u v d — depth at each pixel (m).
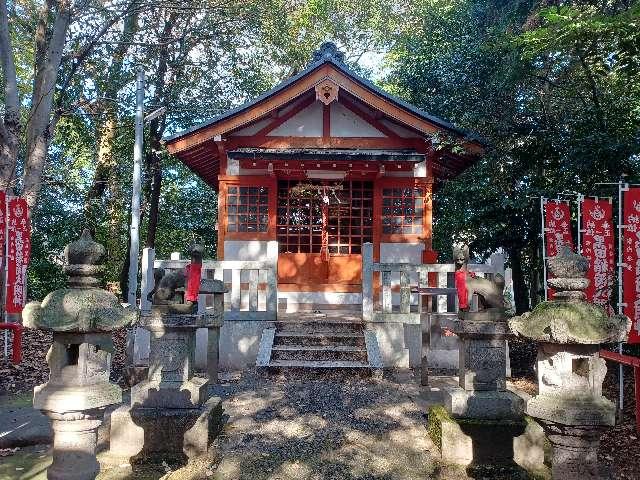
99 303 3.43
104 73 14.30
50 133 10.27
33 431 5.64
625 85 9.72
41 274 15.99
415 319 8.35
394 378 7.30
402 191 11.34
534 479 4.48
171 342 5.06
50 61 9.95
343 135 11.33
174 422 4.84
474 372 4.89
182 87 16.00
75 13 10.09
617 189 8.62
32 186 9.93
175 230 20.03
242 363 8.23
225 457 4.58
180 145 10.64
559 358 3.45
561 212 8.07
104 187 16.42
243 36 15.52
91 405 3.32
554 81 11.49
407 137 11.30
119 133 15.90
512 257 13.09
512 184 11.98
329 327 8.48
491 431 4.66
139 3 11.44
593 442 3.36
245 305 11.06
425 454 4.75
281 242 11.55
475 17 13.67
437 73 13.12
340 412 5.64
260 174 11.29
